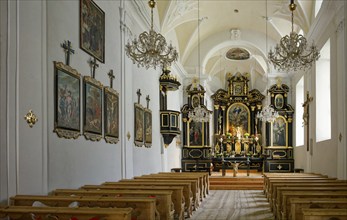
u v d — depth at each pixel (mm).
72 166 7379
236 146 25156
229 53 24938
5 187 5250
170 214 6504
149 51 8859
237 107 26641
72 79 7395
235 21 20266
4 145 5262
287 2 15992
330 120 13375
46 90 6391
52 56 6730
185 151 22219
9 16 5430
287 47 9844
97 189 7246
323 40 13633
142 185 8180
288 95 22406
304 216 4223
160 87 16297
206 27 20453
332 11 11891
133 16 12344
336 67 11789
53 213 4277
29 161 5812
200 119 18938
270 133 22047
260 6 17781
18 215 4406
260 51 21156
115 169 10078
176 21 17344
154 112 15219
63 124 6961
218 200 12156
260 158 22656
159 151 16062
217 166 23266
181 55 21516
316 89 15008
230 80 26797
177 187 7629
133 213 5148
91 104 8328
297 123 21062
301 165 19281
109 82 9852
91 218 4180
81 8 8039
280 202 7668
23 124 5691
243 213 9492
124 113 10914
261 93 26812
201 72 22266
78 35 7914
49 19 6656
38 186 6035
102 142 9109
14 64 5516
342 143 10867
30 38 5938
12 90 5457
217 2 17672
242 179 17250
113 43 10305
